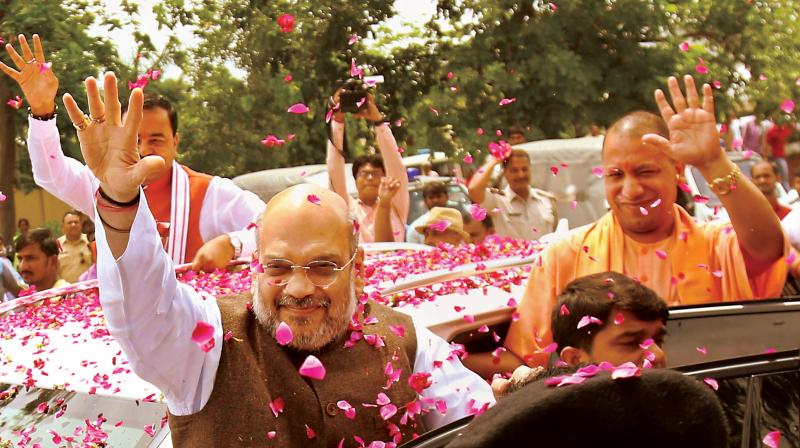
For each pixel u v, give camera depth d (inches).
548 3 501.4
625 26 502.6
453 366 111.9
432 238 217.8
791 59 527.5
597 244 140.7
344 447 98.7
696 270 136.9
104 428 105.3
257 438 95.1
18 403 111.7
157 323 91.5
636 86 494.6
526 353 134.2
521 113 490.6
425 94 503.5
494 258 162.9
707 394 58.2
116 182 87.2
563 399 58.5
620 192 136.8
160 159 87.3
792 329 116.6
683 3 534.6
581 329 109.9
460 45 508.4
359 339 103.2
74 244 345.4
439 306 133.1
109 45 449.4
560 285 139.3
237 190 177.0
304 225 97.2
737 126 516.1
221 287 136.6
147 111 166.4
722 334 116.3
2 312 138.9
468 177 305.3
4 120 518.6
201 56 492.7
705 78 502.0
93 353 117.0
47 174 154.6
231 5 485.1
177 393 95.9
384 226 243.4
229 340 97.7
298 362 99.7
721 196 128.6
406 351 107.3
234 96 522.9
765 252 132.6
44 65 150.6
